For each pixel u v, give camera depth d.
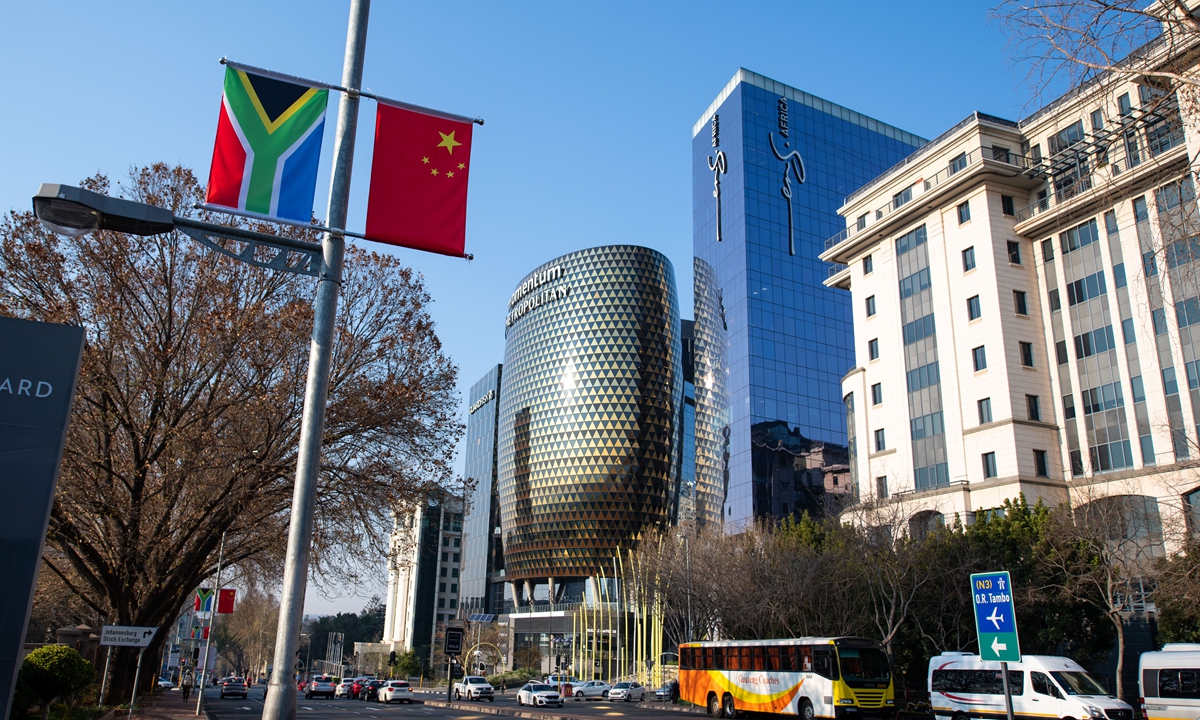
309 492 8.93
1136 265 48.12
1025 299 55.06
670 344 155.25
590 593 144.12
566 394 152.50
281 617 8.47
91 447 30.91
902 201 64.62
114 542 34.25
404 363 34.47
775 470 120.75
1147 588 40.28
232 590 40.38
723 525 82.88
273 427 31.31
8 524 8.61
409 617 193.62
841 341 132.75
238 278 32.59
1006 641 12.17
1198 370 44.31
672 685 57.66
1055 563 35.78
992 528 41.72
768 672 36.78
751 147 134.50
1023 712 26.83
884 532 44.28
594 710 48.84
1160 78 12.83
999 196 56.69
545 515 149.00
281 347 31.41
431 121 11.53
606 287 156.12
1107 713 24.38
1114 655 41.62
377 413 32.53
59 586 41.75
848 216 70.75
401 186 11.10
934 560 40.28
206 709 46.25
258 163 10.47
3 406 8.86
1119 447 48.50
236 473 30.42
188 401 32.25
